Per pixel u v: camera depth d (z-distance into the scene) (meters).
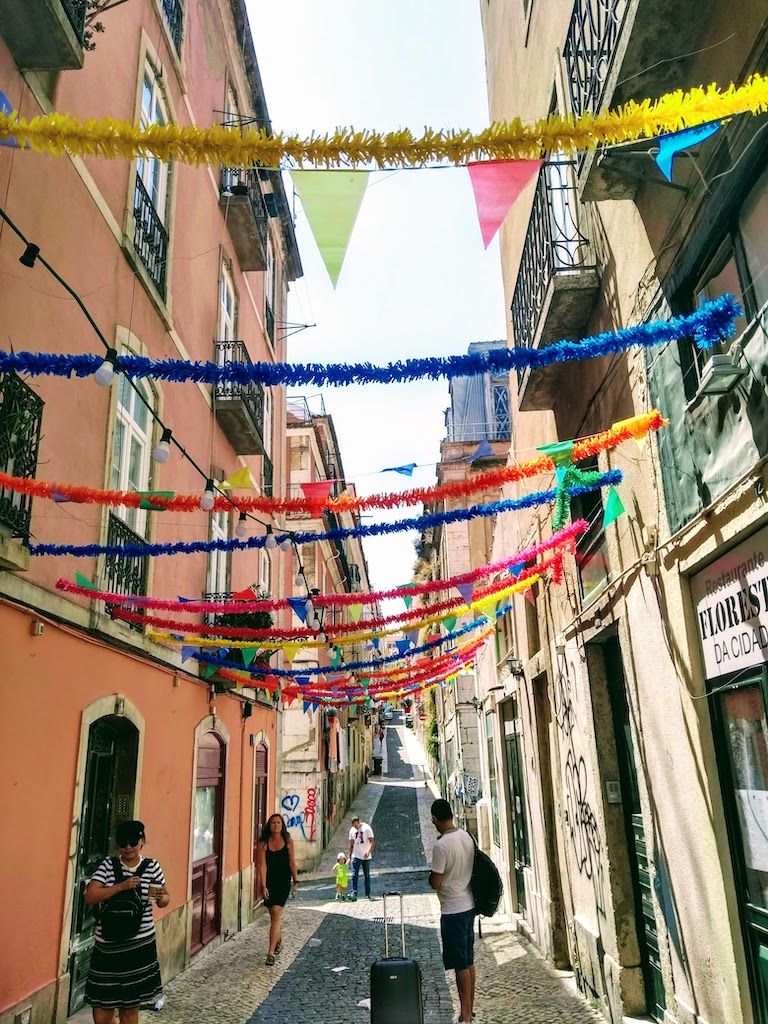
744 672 4.05
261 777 13.96
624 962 6.08
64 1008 5.67
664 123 2.59
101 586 6.80
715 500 4.18
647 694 5.48
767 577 3.75
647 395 5.40
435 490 5.30
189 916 8.88
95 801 6.98
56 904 5.68
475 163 2.56
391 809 29.91
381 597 7.49
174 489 9.11
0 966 4.88
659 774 5.27
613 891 6.31
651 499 5.32
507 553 12.20
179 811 8.85
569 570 7.84
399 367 3.54
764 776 3.93
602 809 6.57
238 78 13.72
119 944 4.63
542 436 9.41
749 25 3.68
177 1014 6.68
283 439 17.59
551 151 2.65
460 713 20.16
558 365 7.71
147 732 7.90
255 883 12.83
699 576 4.65
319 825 20.45
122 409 7.63
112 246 7.33
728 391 4.02
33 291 5.71
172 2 9.80
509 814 12.13
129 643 7.33
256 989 7.57
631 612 5.76
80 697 6.29
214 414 11.16
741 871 4.20
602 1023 6.16
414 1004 4.87
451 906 5.75
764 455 3.69
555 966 8.30
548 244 6.71
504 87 11.25
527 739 10.16
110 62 7.41
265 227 13.74
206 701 10.25
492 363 3.54
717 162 4.12
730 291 4.29
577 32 5.65
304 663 20.34
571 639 7.72
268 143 2.54
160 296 8.76
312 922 11.80
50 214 6.03
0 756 5.01
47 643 5.73
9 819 5.08
